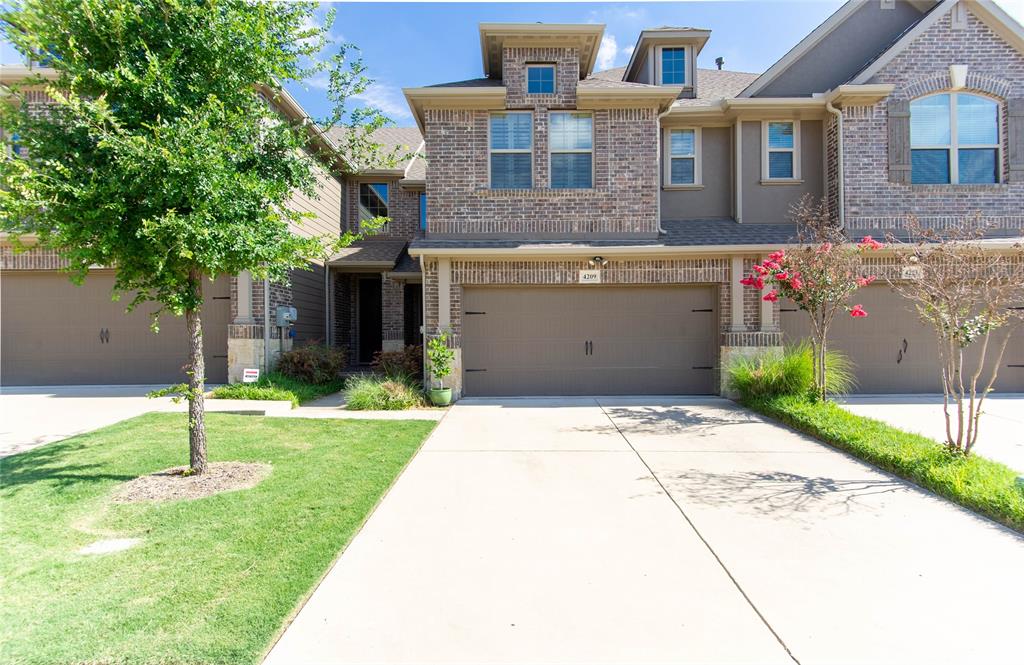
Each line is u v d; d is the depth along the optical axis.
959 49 10.89
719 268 10.41
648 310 10.81
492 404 9.93
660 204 11.99
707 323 10.79
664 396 10.74
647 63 12.88
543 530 4.16
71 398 10.15
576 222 10.83
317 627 2.90
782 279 8.52
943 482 4.84
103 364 11.63
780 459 6.13
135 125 4.88
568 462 6.05
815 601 3.15
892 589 3.27
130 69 4.70
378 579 3.41
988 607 3.07
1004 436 7.08
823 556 3.71
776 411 8.28
